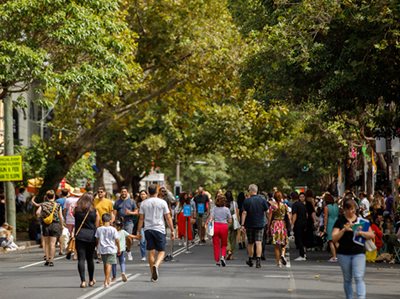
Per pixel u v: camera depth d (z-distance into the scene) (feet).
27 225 188.55
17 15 115.44
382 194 156.76
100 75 120.98
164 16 167.22
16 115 226.38
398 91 105.60
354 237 58.59
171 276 89.97
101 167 274.77
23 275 94.32
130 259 115.24
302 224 119.03
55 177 187.32
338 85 101.60
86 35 116.98
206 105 192.75
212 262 112.06
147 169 262.67
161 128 233.96
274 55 120.47
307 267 104.12
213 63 165.07
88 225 80.07
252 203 102.47
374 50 100.01
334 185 281.33
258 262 102.27
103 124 183.42
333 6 102.68
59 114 190.08
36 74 114.73
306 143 230.07
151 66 175.52
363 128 159.53
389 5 96.17
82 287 79.30
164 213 84.74
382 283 84.94
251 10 143.64
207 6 167.63
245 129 206.39
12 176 160.15
